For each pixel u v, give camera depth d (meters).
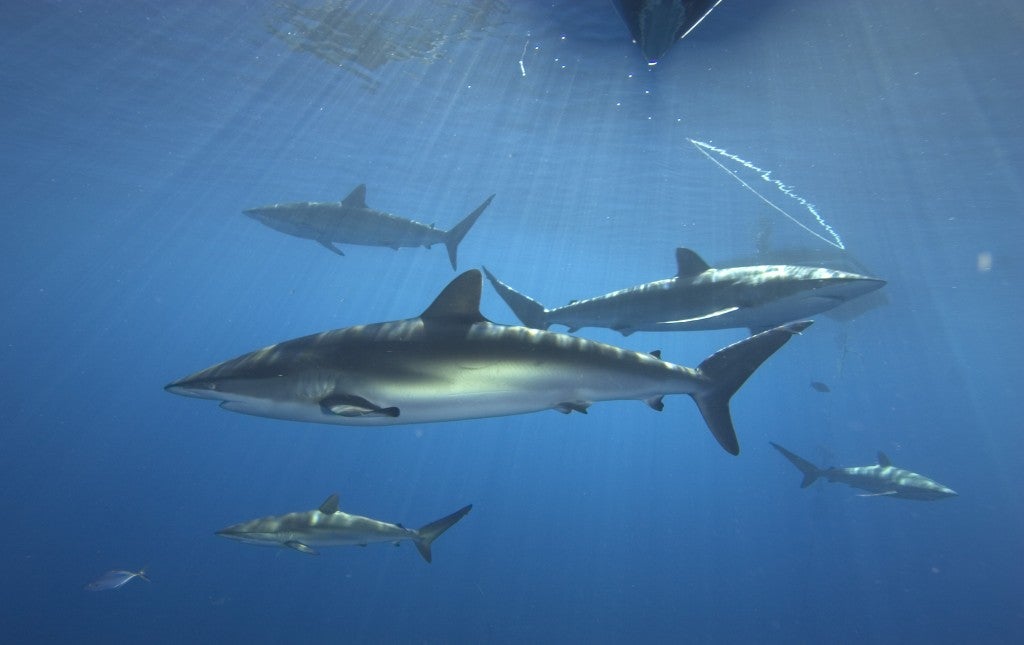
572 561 35.03
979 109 14.06
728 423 5.35
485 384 4.51
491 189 26.94
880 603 33.91
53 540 32.62
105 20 14.62
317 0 13.01
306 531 7.38
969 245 25.98
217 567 28.22
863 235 25.77
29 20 14.75
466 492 52.25
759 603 32.59
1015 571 42.47
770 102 14.65
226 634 22.97
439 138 20.97
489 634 24.98
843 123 15.49
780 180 20.30
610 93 15.27
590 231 33.16
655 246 34.28
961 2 10.02
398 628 24.50
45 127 23.72
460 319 4.71
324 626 24.08
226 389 4.55
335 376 4.48
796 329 5.49
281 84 17.80
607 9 11.20
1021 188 19.11
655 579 34.12
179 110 20.67
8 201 41.50
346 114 19.69
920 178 18.94
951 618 32.25
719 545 42.84
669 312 8.85
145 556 30.31
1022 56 11.55
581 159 21.14
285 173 27.80
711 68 13.09
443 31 13.42
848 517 54.97
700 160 19.53
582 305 9.44
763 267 8.45
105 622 23.34
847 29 11.00
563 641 25.70
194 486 45.53
